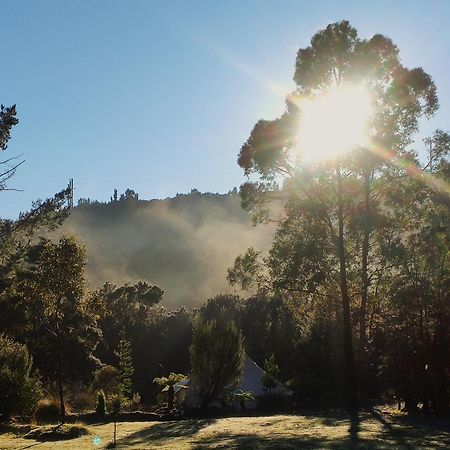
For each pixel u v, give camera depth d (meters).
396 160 27.89
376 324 29.84
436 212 26.81
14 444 16.70
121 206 162.12
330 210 29.28
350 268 29.03
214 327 28.61
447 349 22.98
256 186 30.11
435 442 14.99
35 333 36.19
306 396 32.38
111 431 20.08
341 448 14.23
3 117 16.91
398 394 24.34
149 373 62.97
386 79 27.80
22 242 22.00
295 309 35.12
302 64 28.34
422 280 24.44
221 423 21.66
